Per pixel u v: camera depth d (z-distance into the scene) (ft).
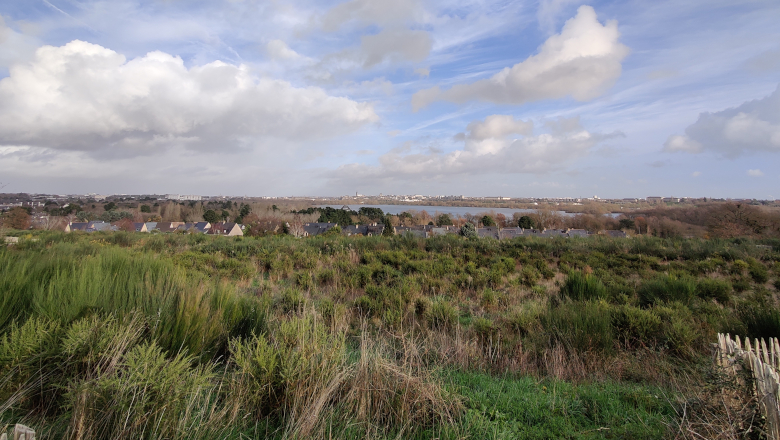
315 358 10.08
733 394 9.25
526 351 15.47
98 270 14.25
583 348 15.92
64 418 7.04
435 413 9.84
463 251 55.88
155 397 7.02
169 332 11.22
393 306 21.22
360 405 9.52
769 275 42.75
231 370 11.20
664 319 19.71
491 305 25.20
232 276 31.89
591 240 68.64
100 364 8.41
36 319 9.54
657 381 13.74
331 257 46.24
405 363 11.49
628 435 9.65
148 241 56.49
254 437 8.10
